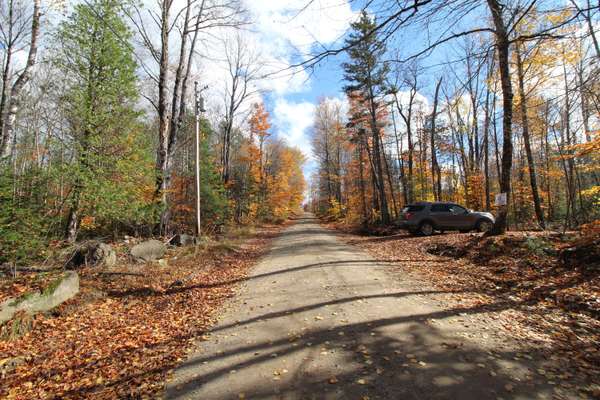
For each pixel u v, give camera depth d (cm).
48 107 1413
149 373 380
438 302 577
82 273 809
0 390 372
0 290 609
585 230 806
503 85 1015
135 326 552
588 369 339
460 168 3102
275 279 823
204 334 491
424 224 1588
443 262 956
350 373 346
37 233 854
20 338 507
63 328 546
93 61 1075
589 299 531
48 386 375
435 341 413
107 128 1072
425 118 2934
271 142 4453
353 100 2534
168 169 1434
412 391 306
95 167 1044
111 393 344
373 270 868
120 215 1127
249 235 2116
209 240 1507
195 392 327
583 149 980
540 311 524
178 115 1532
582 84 466
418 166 3109
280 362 380
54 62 1071
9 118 988
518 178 2772
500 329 450
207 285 798
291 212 5959
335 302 595
